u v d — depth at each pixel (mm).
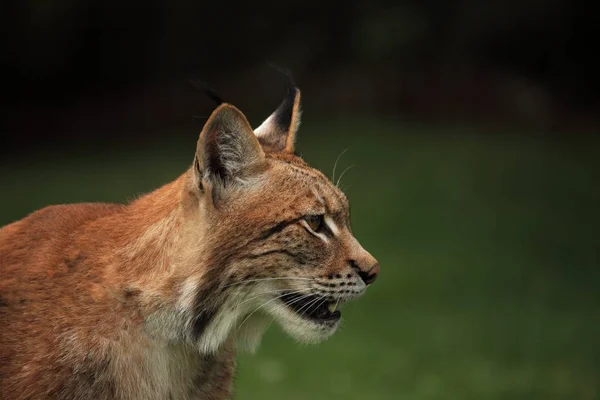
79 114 26984
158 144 24891
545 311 13281
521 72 26844
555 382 10555
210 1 27609
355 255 5547
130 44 27875
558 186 19688
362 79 26594
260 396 10086
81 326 5188
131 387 5270
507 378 10719
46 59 27234
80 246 5449
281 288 5430
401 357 11422
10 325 5238
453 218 17812
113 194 19719
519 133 24109
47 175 21938
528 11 25922
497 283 14430
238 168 5281
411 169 20625
